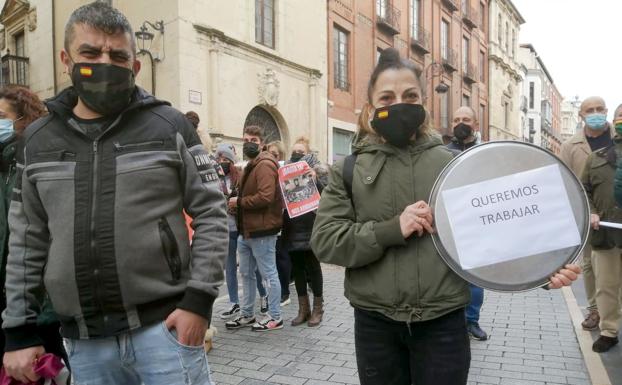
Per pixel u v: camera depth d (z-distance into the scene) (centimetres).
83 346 178
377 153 191
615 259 402
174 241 177
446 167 179
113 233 166
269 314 485
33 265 181
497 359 392
